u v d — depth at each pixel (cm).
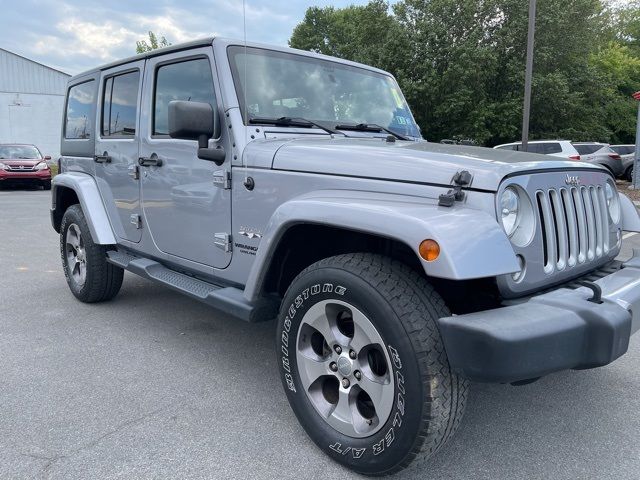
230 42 313
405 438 204
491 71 2223
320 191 254
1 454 242
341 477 229
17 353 363
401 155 241
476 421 281
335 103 351
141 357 360
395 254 246
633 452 252
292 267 283
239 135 293
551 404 300
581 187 259
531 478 231
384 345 209
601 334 202
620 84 3247
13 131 3034
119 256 418
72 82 499
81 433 262
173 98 345
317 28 3066
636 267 275
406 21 2428
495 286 216
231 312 288
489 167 218
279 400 300
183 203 336
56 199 504
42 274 594
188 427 268
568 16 2247
